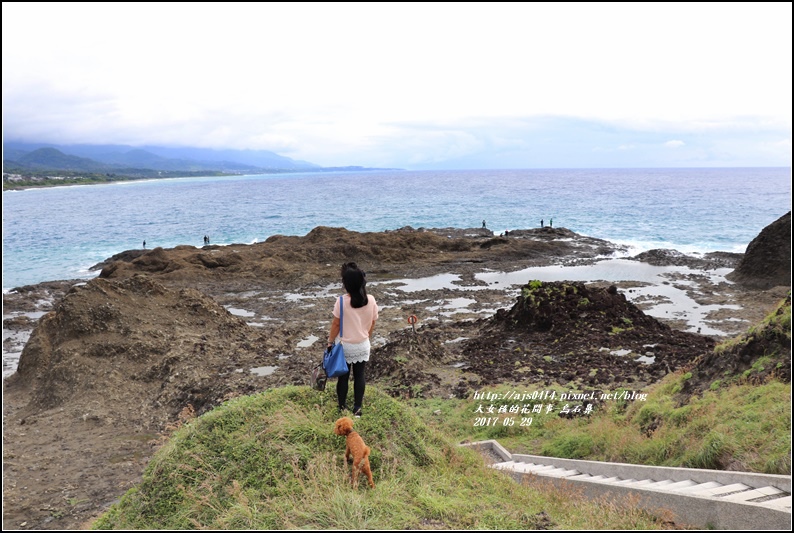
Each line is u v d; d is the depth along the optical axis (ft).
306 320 88.94
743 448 28.35
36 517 32.60
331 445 23.82
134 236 222.07
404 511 20.35
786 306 40.09
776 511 20.08
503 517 20.79
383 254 141.79
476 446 40.16
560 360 58.59
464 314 89.25
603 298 71.77
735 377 38.58
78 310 66.39
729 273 117.08
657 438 35.47
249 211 339.36
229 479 22.71
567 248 157.58
